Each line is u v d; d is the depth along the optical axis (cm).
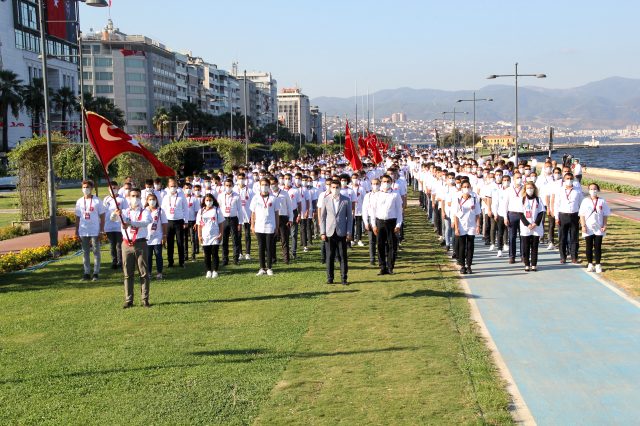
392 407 733
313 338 1012
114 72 11862
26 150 2870
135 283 1550
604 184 4822
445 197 1884
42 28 2114
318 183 2306
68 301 1348
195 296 1362
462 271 1573
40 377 859
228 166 5991
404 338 1002
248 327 1091
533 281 1458
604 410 728
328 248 1458
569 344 973
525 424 692
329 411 725
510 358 912
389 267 1602
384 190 1564
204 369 873
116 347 990
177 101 14362
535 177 2259
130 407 750
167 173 1418
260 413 725
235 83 19138
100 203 1608
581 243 2045
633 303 1218
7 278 1631
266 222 1591
